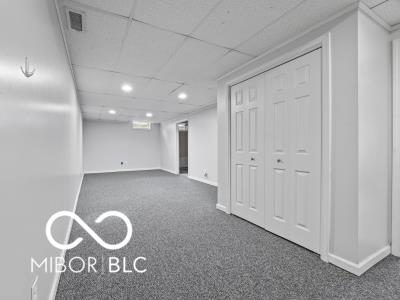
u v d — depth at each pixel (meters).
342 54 1.69
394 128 1.89
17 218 0.82
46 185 1.29
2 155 0.69
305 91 2.02
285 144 2.23
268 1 1.58
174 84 3.54
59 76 1.79
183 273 1.70
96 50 2.32
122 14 1.72
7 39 0.73
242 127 2.87
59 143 1.78
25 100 0.92
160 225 2.73
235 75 2.93
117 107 5.48
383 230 1.89
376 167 1.79
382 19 1.77
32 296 1.00
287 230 2.24
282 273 1.69
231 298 1.42
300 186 2.09
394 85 1.88
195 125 6.37
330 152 1.78
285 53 2.18
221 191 3.33
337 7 1.65
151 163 9.15
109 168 8.31
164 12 1.70
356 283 1.56
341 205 1.73
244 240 2.28
